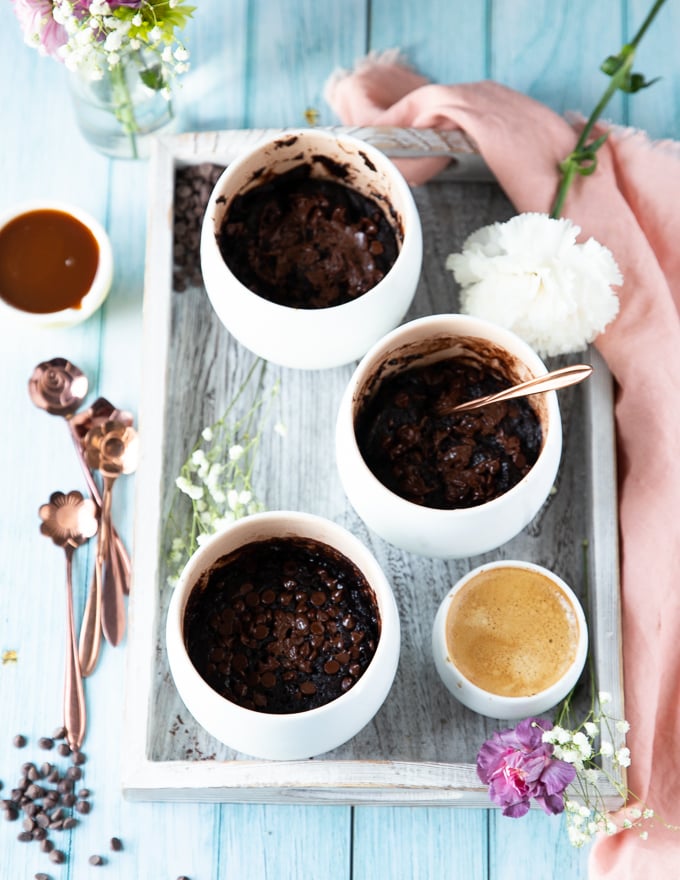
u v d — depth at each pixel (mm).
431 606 856
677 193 917
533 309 835
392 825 896
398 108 947
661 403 868
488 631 818
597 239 891
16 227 964
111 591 929
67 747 912
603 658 834
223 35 1024
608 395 875
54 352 977
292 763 808
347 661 797
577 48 1021
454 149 909
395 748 830
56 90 1020
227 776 805
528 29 1025
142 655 827
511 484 818
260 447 883
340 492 876
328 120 1017
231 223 861
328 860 894
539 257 835
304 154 853
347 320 810
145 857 897
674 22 1020
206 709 754
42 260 960
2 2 1024
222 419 874
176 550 852
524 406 829
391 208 859
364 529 869
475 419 826
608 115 1013
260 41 1025
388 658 762
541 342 853
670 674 861
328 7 1030
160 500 851
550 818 895
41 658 930
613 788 811
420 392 842
